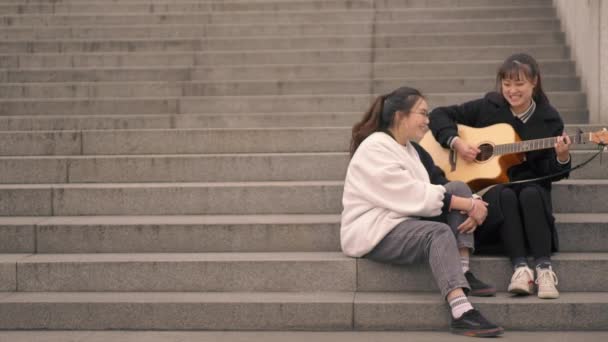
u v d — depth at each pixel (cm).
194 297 449
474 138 480
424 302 429
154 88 733
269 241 490
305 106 694
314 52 777
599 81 637
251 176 565
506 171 470
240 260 462
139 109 703
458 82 716
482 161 473
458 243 441
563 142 445
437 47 787
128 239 494
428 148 494
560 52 756
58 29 841
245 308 439
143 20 862
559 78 704
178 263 464
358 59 776
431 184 458
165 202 531
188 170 565
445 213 450
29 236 496
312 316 436
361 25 827
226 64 782
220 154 593
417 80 721
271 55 780
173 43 809
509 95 473
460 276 419
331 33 829
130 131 600
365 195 446
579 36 711
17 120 662
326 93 728
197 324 441
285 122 662
